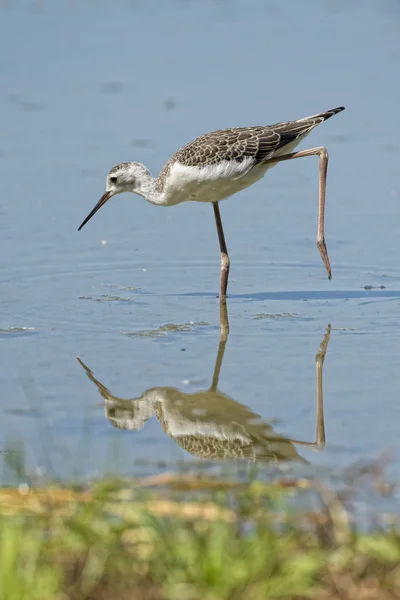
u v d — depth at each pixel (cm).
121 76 2228
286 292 1323
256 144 1298
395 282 1351
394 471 820
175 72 2252
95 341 1138
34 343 1130
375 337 1141
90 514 681
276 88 2119
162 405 968
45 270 1397
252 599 602
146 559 639
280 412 948
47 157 1789
